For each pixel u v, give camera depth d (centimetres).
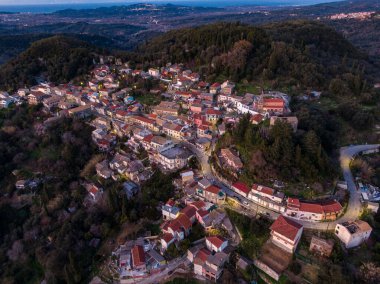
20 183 13675
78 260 9956
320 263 8188
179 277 8881
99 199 12169
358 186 10538
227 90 16588
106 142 15050
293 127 12019
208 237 9319
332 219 9312
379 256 8144
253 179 10706
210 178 11694
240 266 8669
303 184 10212
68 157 14488
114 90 19438
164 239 9550
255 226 9250
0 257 11169
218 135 13912
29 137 15975
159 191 11525
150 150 13750
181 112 16188
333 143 12638
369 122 13988
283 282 8069
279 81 17225
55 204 12462
